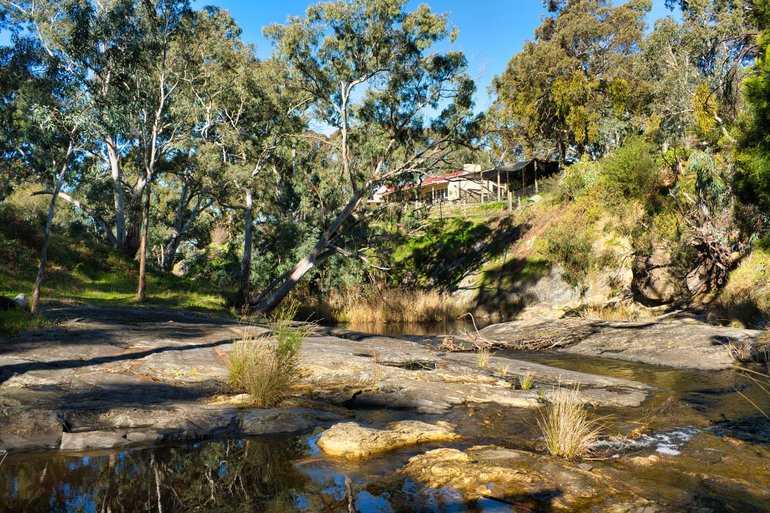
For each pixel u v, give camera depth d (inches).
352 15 877.2
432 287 1275.8
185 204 1492.4
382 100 978.7
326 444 182.1
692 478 154.5
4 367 268.5
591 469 161.8
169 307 796.0
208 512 125.9
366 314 1106.1
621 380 339.0
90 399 224.2
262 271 1240.8
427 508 129.3
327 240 990.4
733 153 485.7
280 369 253.0
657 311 779.4
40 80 553.0
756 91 411.5
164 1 871.1
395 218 1121.4
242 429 203.8
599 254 968.9
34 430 187.5
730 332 476.7
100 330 429.7
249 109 1127.0
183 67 1103.6
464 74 952.9
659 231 877.8
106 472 155.5
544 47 1608.0
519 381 325.1
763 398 281.7
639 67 1376.7
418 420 223.8
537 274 1077.1
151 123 1049.5
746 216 698.2
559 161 1715.1
